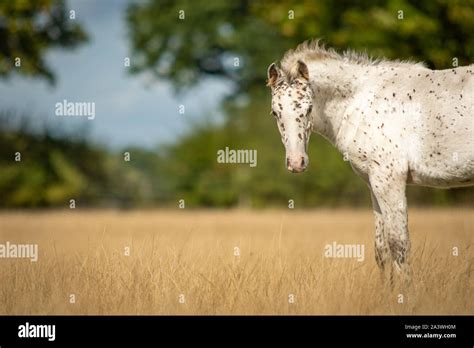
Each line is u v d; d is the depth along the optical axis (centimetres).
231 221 2197
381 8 2938
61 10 3234
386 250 905
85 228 1894
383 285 846
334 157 3219
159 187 3606
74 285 842
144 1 4303
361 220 2197
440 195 2766
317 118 927
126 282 838
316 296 798
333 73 912
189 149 3606
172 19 4156
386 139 889
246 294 809
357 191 3206
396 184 885
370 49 2823
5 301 828
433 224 1563
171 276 847
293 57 920
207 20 4109
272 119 3562
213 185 3478
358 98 910
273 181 3369
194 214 2725
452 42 2739
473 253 916
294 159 836
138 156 3694
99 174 3562
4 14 3069
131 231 1767
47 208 3347
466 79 873
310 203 3269
